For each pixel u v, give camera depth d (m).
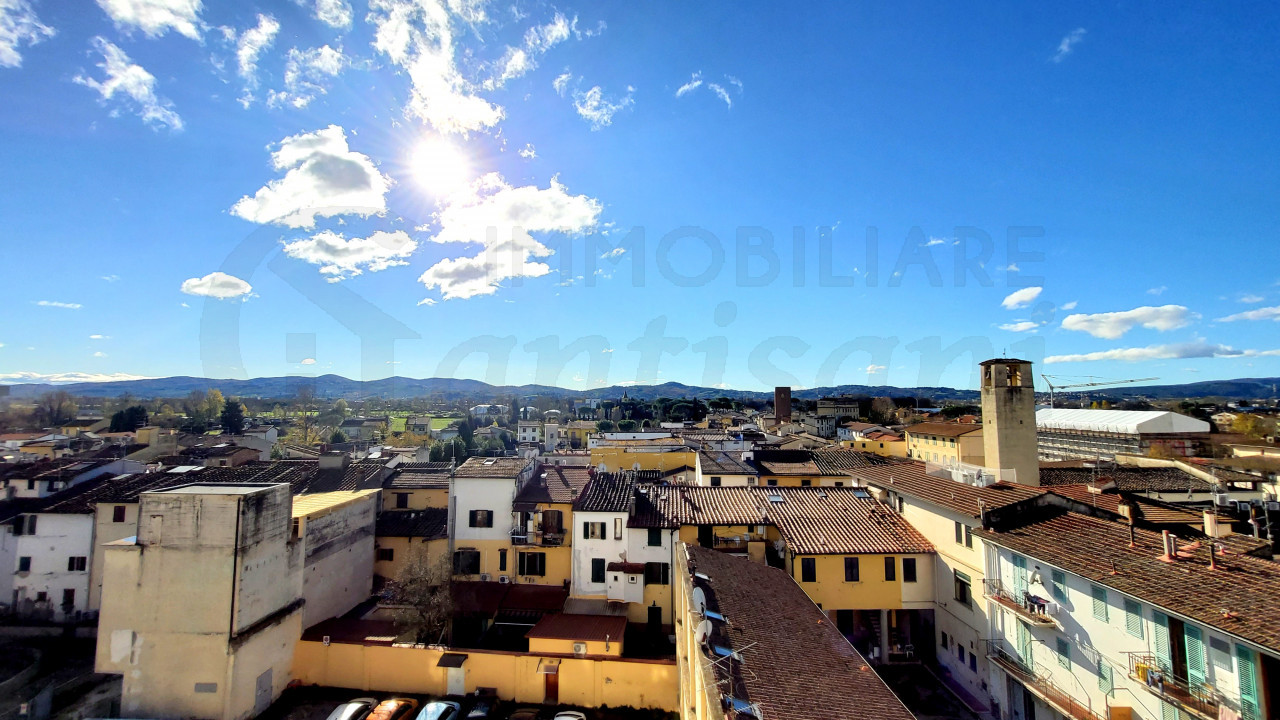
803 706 14.86
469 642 32.16
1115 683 18.72
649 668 25.89
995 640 24.33
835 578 29.14
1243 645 14.94
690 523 31.59
